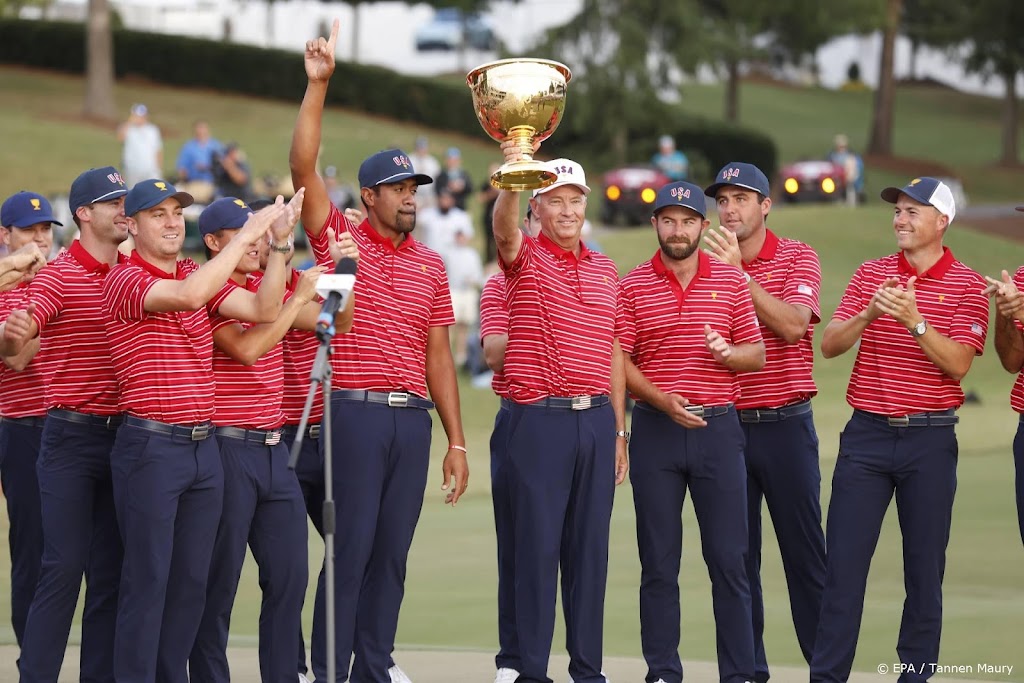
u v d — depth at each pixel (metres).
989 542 36.50
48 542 22.22
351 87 154.00
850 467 23.61
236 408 21.84
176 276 21.73
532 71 21.61
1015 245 98.31
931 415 23.28
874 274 24.38
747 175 25.66
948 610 29.48
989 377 68.75
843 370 69.69
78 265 22.58
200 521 21.27
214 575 21.95
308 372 24.53
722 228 24.09
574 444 23.30
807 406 25.47
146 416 20.94
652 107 151.12
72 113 136.50
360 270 23.17
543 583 23.05
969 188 169.00
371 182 23.33
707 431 23.72
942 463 23.23
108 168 22.92
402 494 23.19
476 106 22.12
